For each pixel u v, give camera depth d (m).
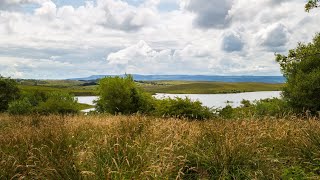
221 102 76.38
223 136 7.08
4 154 6.38
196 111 17.75
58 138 7.29
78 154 5.75
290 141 7.36
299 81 21.86
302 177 5.83
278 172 6.09
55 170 5.14
